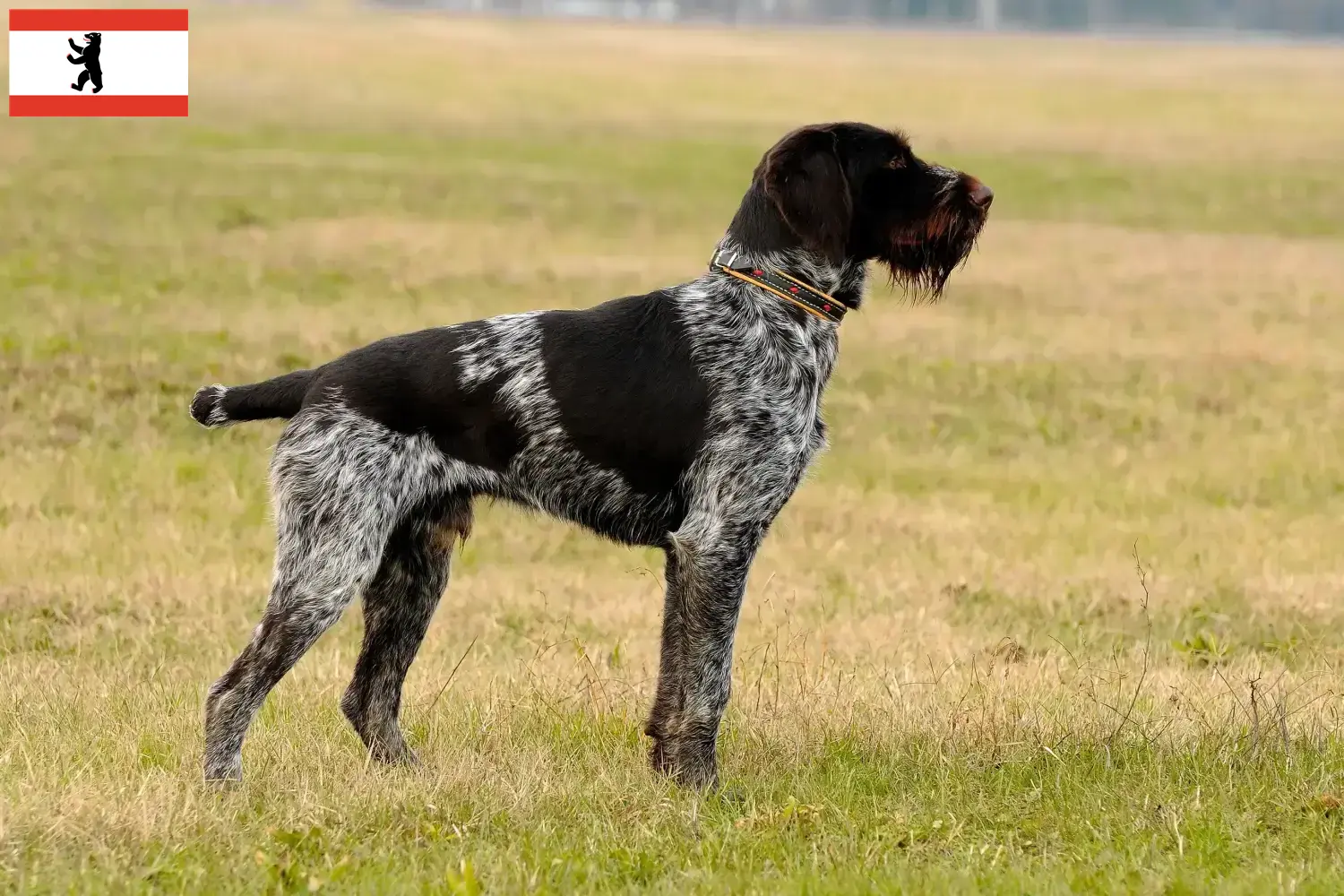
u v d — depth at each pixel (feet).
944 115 195.11
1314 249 110.93
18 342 66.90
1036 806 26.25
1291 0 571.69
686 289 27.91
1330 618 41.16
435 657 37.14
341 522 26.18
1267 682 33.86
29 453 54.85
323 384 26.76
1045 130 181.27
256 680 26.17
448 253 94.07
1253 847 24.16
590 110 186.91
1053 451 62.75
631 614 41.98
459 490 27.14
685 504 27.37
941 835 24.77
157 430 59.00
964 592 44.06
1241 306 90.74
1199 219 123.65
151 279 81.97
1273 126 191.93
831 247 27.20
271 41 241.76
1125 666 36.27
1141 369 75.00
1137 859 23.48
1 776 26.05
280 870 22.20
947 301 89.10
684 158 146.51
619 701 32.24
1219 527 51.88
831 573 46.37
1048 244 109.40
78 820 23.85
